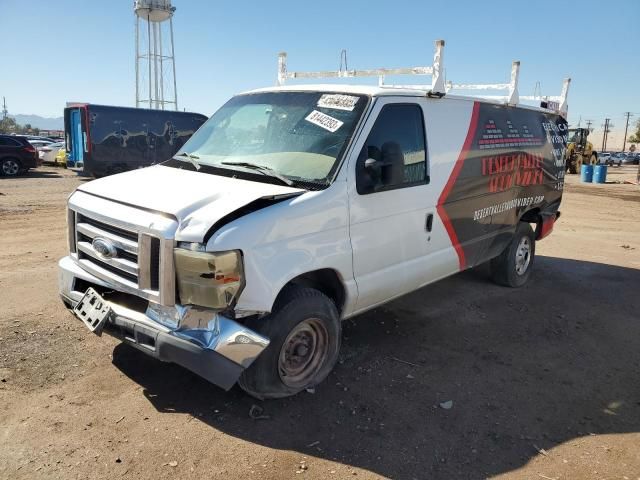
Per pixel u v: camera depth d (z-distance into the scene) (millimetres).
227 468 3062
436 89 4684
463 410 3820
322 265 3713
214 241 3094
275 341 3500
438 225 4871
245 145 4344
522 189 6281
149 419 3492
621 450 3434
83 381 3918
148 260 3266
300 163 3941
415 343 4938
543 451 3381
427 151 4637
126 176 4172
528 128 6332
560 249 9445
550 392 4160
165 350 3242
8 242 8352
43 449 3141
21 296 5613
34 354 4285
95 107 17672
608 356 4883
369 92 4238
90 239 3814
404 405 3840
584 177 27703
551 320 5715
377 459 3221
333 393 3941
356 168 3912
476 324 5496
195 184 3730
